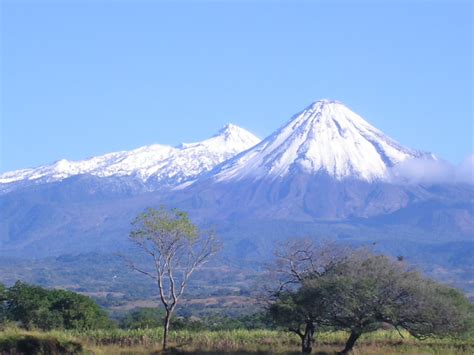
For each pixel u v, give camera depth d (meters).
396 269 52.88
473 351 55.44
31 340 53.31
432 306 51.78
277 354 55.09
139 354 55.03
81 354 53.34
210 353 56.25
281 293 55.66
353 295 51.81
